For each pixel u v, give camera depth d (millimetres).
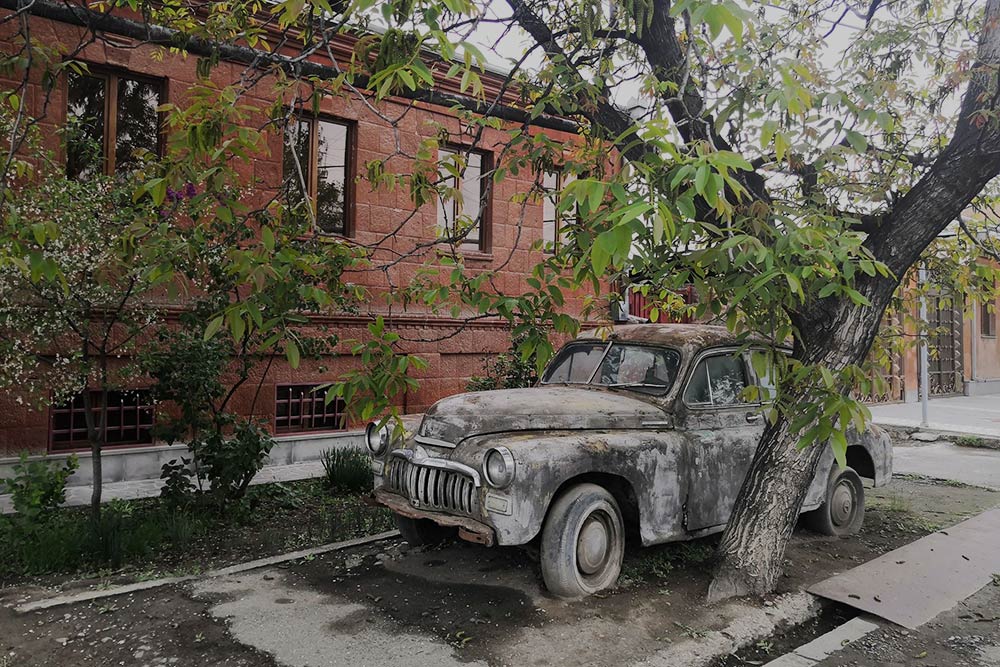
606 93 4730
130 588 4625
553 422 4801
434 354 9883
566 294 10781
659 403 5355
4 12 6613
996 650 4168
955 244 6812
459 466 4512
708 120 4324
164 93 7836
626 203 2424
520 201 4996
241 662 3674
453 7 2432
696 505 5191
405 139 9617
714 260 3172
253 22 4367
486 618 4238
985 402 19203
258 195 8250
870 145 4980
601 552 4699
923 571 5363
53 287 4918
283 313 2955
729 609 4457
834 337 4566
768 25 4555
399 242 9555
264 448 6422
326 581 4867
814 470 4852
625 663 3695
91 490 7055
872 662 3967
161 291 7289
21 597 4469
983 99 4359
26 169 4309
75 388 5469
